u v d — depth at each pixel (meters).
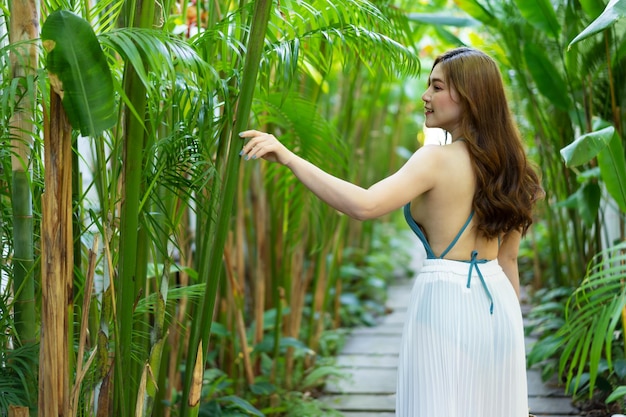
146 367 1.78
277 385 3.38
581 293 3.43
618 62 2.98
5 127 1.65
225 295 3.38
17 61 1.65
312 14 2.00
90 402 1.82
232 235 3.22
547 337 3.58
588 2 2.80
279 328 3.33
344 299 4.92
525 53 3.17
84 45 1.45
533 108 3.62
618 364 2.81
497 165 1.81
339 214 3.70
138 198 1.69
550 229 4.20
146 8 1.68
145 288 2.05
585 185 3.08
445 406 1.74
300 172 1.75
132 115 1.63
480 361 1.76
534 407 3.05
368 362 3.94
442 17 3.70
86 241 2.17
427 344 1.78
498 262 2.05
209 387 3.07
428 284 1.82
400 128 7.11
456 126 1.89
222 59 2.00
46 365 1.60
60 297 1.59
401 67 2.09
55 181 1.56
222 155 2.00
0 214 1.88
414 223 1.90
